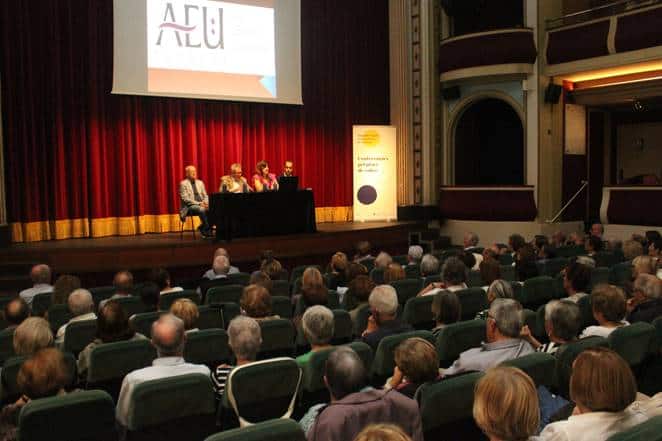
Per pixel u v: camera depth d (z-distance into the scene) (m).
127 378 3.31
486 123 16.27
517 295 5.95
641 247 7.52
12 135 11.22
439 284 5.87
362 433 1.45
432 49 15.09
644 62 12.28
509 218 14.21
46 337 3.83
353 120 15.55
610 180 15.73
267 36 13.61
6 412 2.90
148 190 12.89
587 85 14.21
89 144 12.09
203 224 11.24
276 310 5.80
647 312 4.57
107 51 12.21
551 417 2.69
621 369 2.24
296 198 11.78
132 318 4.85
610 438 1.96
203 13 12.84
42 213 11.62
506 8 15.35
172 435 3.13
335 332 5.05
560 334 3.65
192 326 4.48
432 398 2.79
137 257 10.30
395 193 14.90
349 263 6.88
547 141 13.91
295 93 14.05
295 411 3.73
